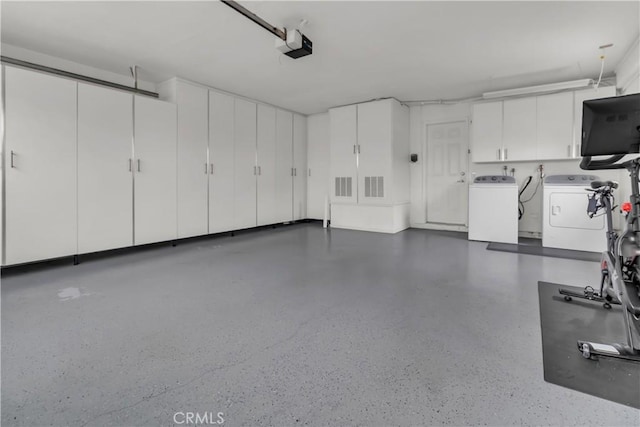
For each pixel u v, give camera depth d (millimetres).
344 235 5371
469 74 4340
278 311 2150
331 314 2098
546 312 2109
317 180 6891
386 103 5441
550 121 4441
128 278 2932
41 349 1645
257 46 3520
